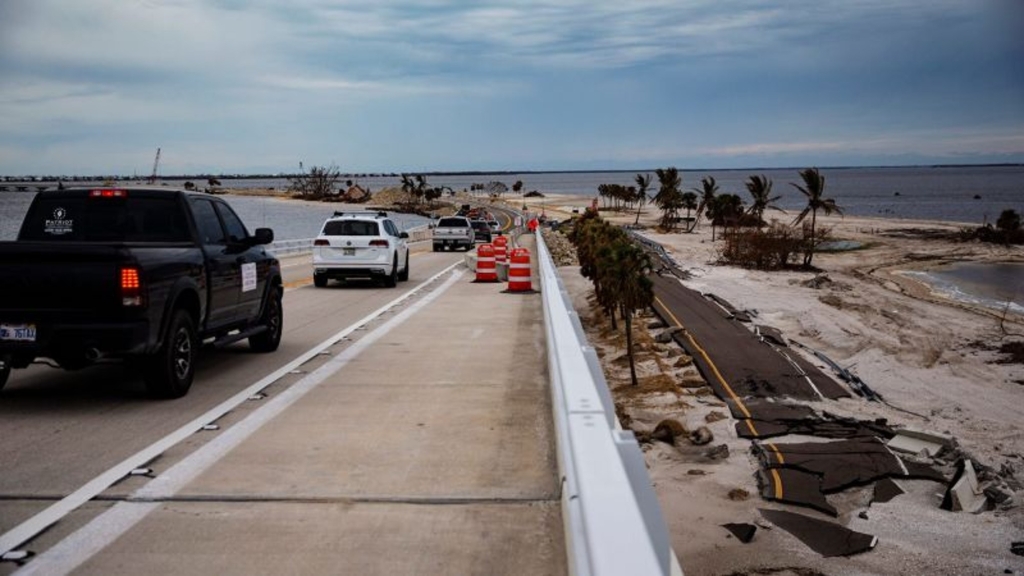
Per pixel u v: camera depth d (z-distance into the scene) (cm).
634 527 240
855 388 1823
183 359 895
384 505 544
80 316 793
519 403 857
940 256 6600
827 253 6881
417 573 440
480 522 513
